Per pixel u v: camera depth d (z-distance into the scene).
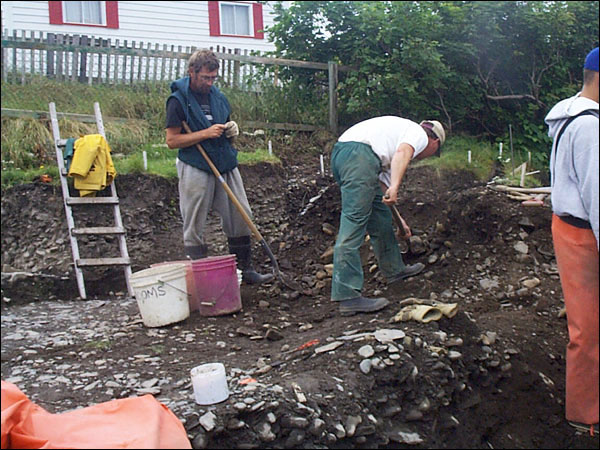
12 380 3.66
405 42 8.08
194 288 4.93
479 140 8.77
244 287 5.38
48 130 7.59
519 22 8.77
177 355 3.95
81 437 2.36
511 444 3.45
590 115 2.94
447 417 3.32
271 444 2.87
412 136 4.15
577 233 3.03
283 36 9.02
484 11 8.57
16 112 7.63
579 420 3.17
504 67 9.09
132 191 6.89
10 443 2.30
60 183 6.74
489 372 3.67
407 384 3.29
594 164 2.86
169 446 2.42
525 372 3.75
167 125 5.01
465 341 3.72
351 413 3.07
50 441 2.34
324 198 6.82
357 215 4.11
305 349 3.64
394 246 4.80
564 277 3.10
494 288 4.68
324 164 8.07
